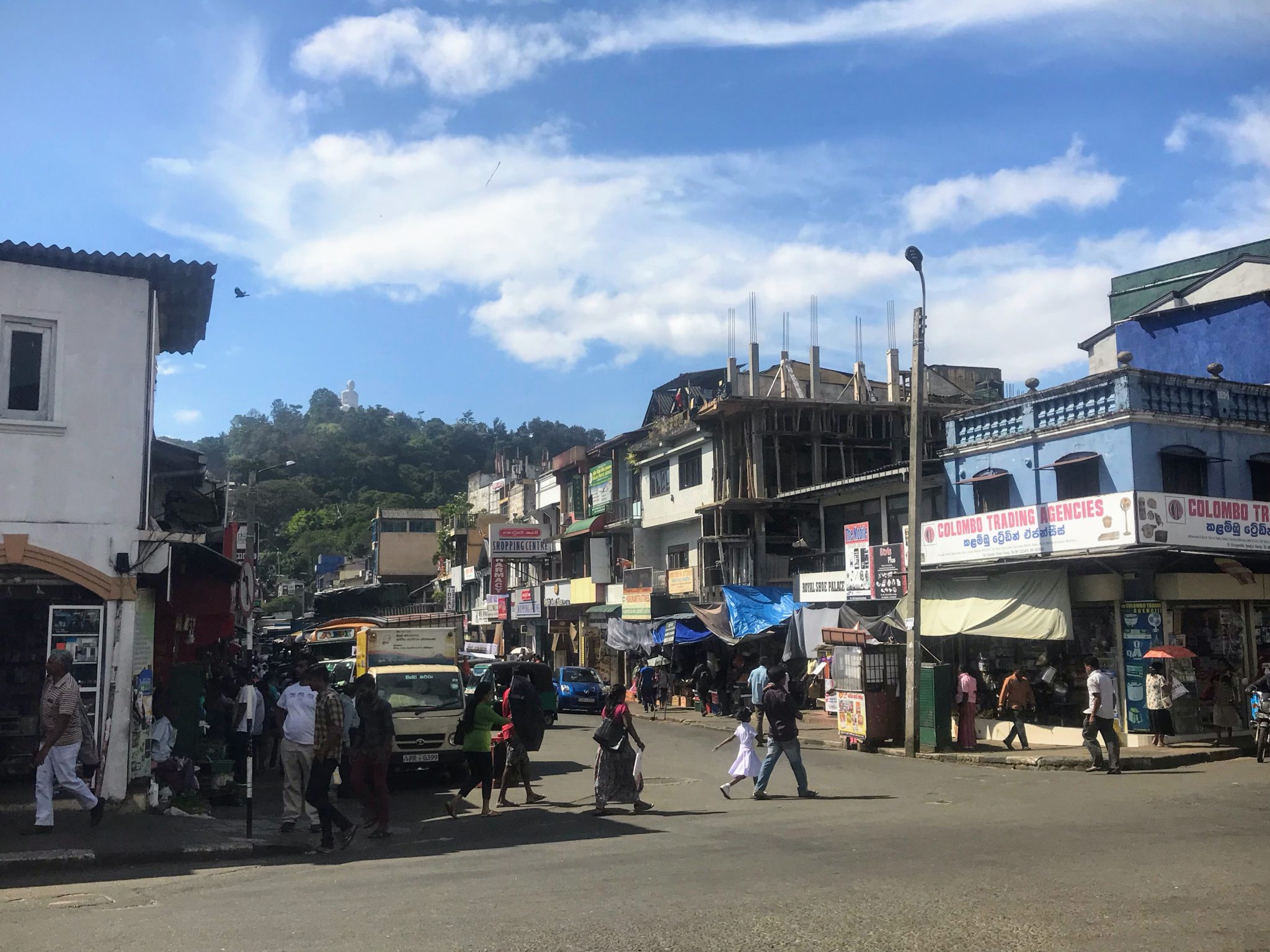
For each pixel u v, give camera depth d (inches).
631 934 255.3
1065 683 831.1
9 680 490.6
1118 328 1085.8
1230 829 410.3
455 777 698.2
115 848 405.1
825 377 1706.4
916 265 820.0
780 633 1290.6
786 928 258.7
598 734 527.2
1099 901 281.4
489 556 2165.4
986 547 884.6
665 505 1599.4
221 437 4909.0
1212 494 847.1
